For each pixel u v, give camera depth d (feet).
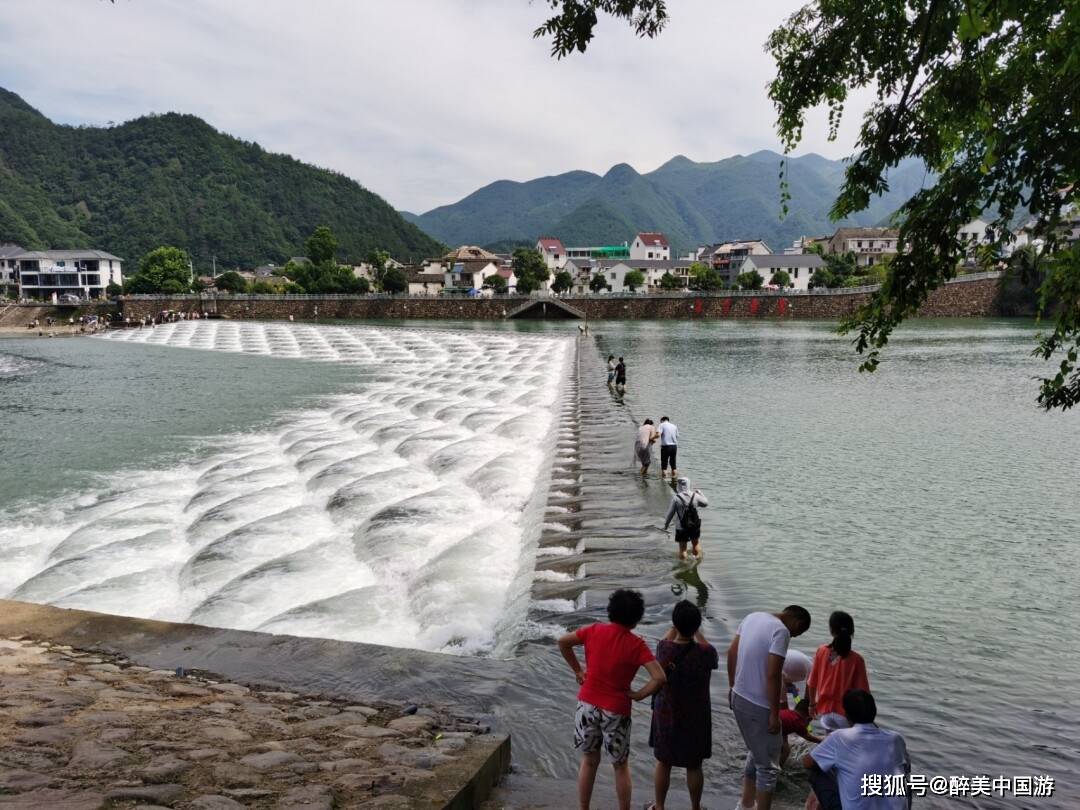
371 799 18.62
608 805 23.22
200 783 18.67
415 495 68.54
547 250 575.38
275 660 33.68
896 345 233.14
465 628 41.55
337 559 54.08
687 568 49.29
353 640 41.06
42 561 57.88
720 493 68.44
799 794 24.89
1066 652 37.78
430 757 22.58
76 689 26.76
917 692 33.63
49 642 34.37
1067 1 19.72
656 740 21.06
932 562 50.78
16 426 116.98
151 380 178.50
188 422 119.65
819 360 194.70
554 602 43.27
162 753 20.57
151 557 55.83
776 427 102.12
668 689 20.77
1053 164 21.27
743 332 307.99
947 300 383.04
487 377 167.22
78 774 18.57
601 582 46.50
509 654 36.91
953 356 199.31
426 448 88.63
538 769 25.84
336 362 220.23
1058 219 22.35
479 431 102.22
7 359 238.27
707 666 20.85
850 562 50.72
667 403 124.26
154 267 437.17
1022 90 23.75
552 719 29.48
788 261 499.10
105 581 50.70
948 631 40.16
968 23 19.65
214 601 46.19
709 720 20.90
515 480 73.36
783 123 29.96
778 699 20.70
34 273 463.01
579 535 55.77
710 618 41.45
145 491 75.00
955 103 24.73
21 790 17.19
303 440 97.40
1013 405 119.03
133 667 31.73
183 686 29.09
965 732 30.25
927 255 24.35
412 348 242.99
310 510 65.82
